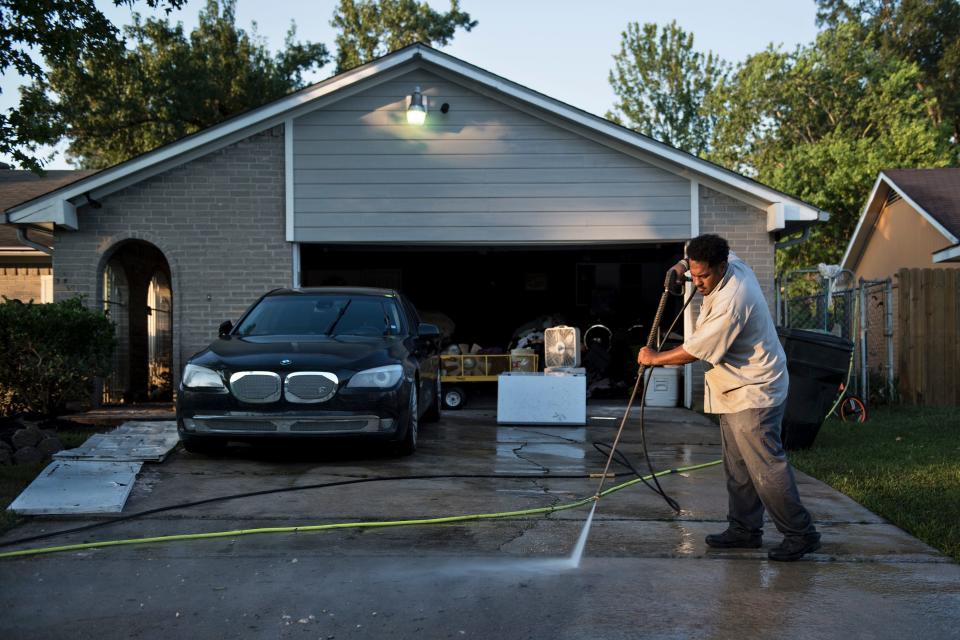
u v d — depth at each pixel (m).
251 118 10.90
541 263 16.83
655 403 11.72
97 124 21.72
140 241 11.21
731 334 3.98
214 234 11.08
